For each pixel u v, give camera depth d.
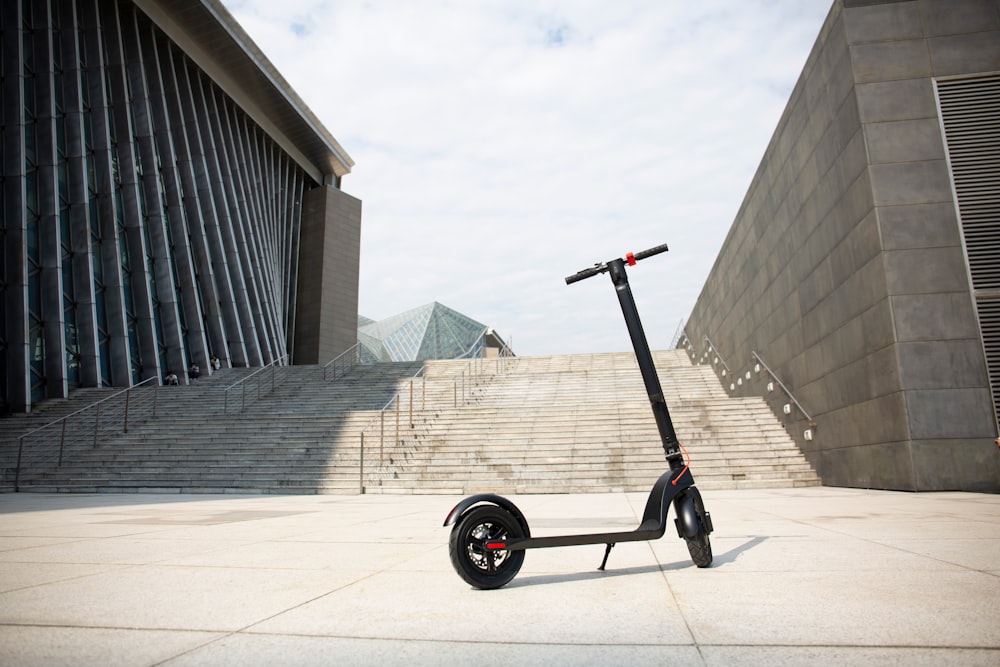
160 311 32.84
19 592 3.78
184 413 22.27
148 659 2.51
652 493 4.27
